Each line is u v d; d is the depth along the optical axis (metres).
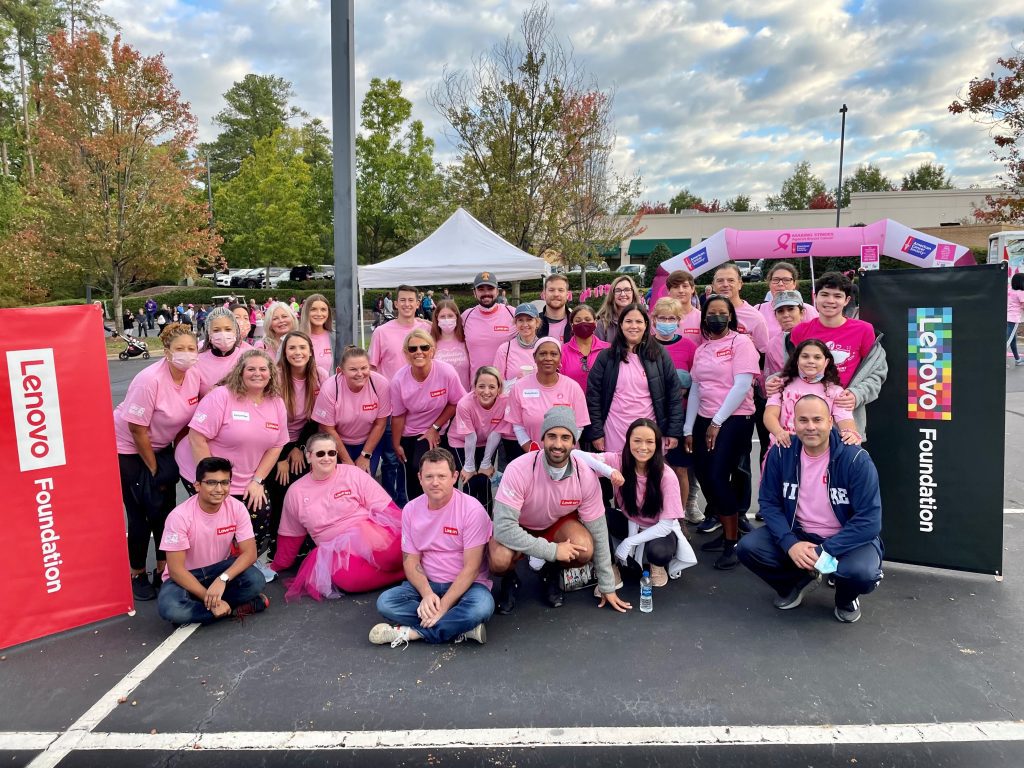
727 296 5.07
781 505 3.83
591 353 5.05
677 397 4.51
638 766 2.54
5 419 3.42
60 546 3.63
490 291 5.97
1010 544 4.63
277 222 37.12
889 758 2.56
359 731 2.77
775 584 3.87
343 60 5.72
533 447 4.51
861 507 3.54
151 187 23.86
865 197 38.56
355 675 3.21
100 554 3.76
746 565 3.89
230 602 3.82
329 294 35.62
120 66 22.28
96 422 3.69
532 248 20.44
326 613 3.93
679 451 4.84
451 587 3.56
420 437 5.22
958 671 3.14
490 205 18.92
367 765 2.57
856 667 3.19
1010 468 6.38
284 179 37.69
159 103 22.92
